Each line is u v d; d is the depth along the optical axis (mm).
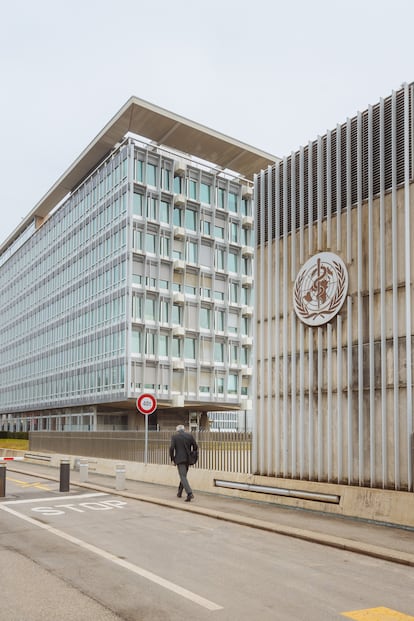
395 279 12344
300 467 14305
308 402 14375
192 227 48719
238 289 51344
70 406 52875
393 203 12500
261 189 16609
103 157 50125
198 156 49375
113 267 46062
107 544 10078
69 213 55219
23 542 10273
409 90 12523
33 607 6500
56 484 21422
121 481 18453
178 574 7988
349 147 13789
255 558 9078
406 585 7617
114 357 45000
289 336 15172
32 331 63906
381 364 12461
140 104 43125
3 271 77500
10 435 57781
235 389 50250
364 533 10930
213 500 15773
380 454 12398
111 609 6445
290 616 6258
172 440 15992
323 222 14422
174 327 46250
